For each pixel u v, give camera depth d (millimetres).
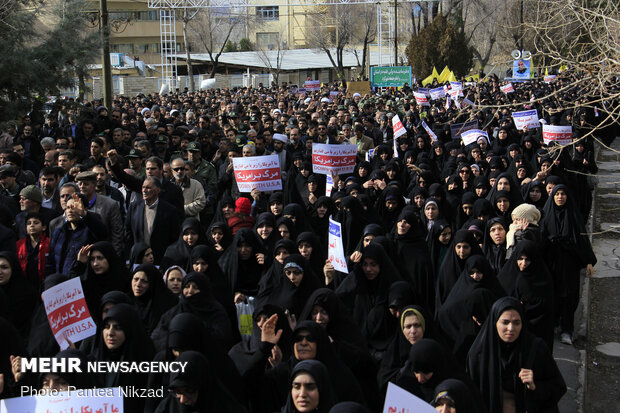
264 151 11125
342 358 4922
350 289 5785
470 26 39688
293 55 56781
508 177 8594
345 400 4348
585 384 6488
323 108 20469
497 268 6809
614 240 11531
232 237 7402
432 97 23953
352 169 9797
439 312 5664
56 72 13844
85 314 5004
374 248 5680
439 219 7410
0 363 4707
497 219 6820
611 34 5699
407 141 13180
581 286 9258
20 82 12859
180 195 8281
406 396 3520
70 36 13859
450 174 11039
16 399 3711
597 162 17719
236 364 5137
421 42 37594
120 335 4539
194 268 6012
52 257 6664
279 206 8227
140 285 5457
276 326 4984
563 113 15633
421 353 4211
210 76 49000
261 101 24844
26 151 12000
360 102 23703
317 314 4973
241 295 6133
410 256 6848
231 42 64250
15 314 5789
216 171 10711
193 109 20375
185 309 5164
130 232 7738
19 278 5859
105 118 13406
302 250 6582
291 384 3871
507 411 4621
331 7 49875
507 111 17062
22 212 7312
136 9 63156
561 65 6441
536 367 4578
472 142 12719
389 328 5602
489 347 4664
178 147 11914
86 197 6879
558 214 7492
